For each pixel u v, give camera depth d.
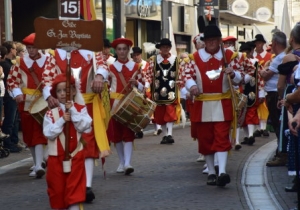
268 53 16.12
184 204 8.64
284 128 8.64
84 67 9.02
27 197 9.24
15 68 10.83
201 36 11.22
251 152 13.67
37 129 10.77
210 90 9.60
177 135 17.14
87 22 8.26
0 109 13.58
